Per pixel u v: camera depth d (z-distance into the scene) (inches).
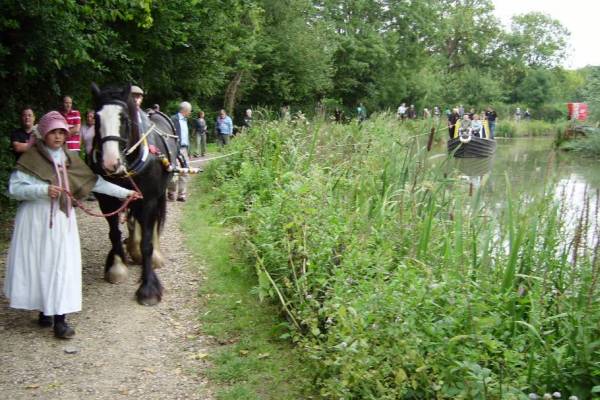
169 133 298.8
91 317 233.5
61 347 208.8
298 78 1291.8
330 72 1432.1
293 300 217.5
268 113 616.1
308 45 1270.9
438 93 1996.8
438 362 158.1
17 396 177.9
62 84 480.7
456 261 204.8
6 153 393.7
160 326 229.0
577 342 159.5
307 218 235.6
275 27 1245.7
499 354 167.6
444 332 163.6
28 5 338.0
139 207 248.5
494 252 231.3
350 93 1723.7
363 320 166.1
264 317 234.5
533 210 230.5
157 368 197.8
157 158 246.1
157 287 252.2
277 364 198.1
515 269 206.4
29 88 454.6
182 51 757.9
